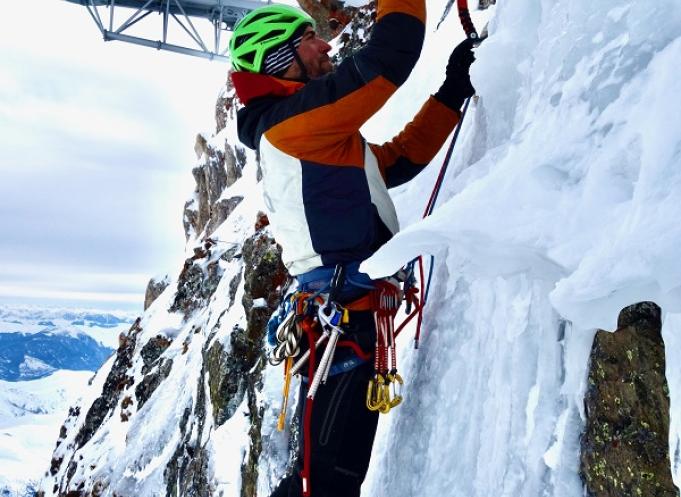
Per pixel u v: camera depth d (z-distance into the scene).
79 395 10.89
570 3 1.48
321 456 1.74
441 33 4.76
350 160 1.75
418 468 1.95
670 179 0.95
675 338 1.10
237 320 5.26
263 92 1.79
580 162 1.16
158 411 6.89
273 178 1.78
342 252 1.75
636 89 1.15
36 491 9.94
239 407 4.73
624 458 1.33
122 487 6.49
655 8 1.20
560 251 1.08
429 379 2.04
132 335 9.66
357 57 1.66
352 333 1.74
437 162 3.29
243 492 4.17
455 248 1.30
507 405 1.65
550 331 1.57
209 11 15.30
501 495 1.58
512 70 1.94
